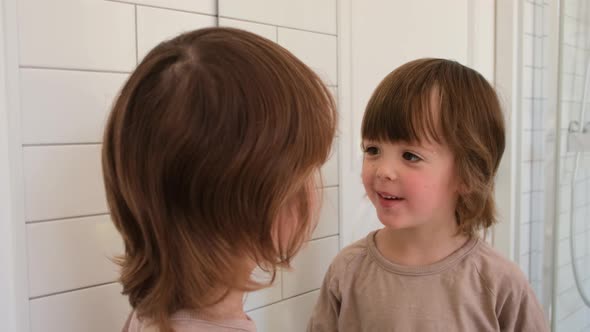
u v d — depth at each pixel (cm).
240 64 41
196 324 44
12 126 70
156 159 41
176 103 40
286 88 42
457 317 71
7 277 71
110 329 81
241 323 46
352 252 82
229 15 93
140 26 82
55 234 75
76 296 78
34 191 73
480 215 75
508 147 128
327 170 103
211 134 40
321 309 84
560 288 121
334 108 48
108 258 81
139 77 43
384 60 112
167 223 42
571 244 118
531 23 130
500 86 130
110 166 46
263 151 41
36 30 72
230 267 43
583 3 115
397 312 74
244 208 41
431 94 68
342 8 105
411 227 73
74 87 76
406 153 69
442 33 120
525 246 135
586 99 114
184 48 43
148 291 46
